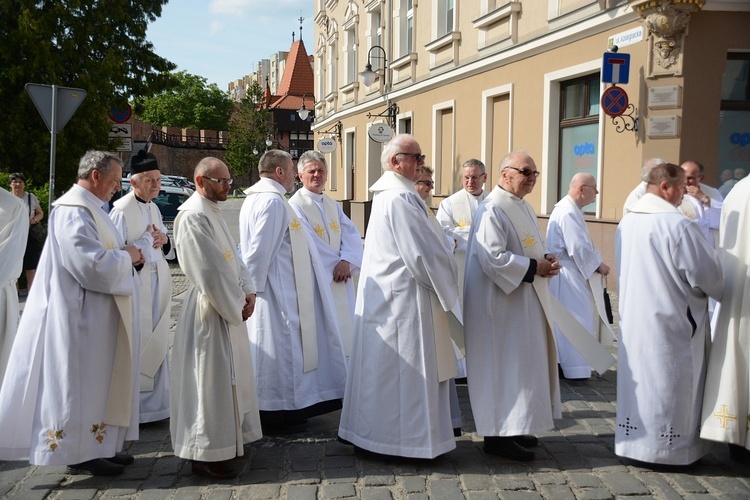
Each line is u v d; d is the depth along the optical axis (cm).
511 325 459
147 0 1881
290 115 6838
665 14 916
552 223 698
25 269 1073
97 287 419
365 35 2170
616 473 437
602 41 1045
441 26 1617
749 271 424
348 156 2439
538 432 452
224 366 425
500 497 403
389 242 448
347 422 474
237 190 5944
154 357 534
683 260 422
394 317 446
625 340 447
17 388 421
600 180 1060
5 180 1239
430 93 1680
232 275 422
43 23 1623
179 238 422
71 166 1714
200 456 419
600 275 695
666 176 440
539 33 1198
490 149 1405
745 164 968
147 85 1914
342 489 416
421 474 437
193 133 6688
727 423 421
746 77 962
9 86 1644
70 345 417
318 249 600
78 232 416
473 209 704
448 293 439
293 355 535
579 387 640
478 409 460
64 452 413
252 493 412
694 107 942
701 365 437
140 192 556
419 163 461
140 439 507
